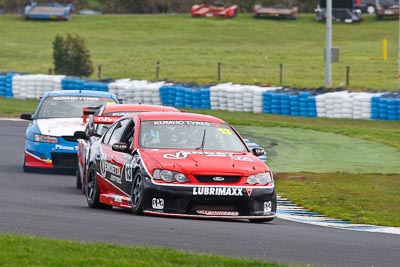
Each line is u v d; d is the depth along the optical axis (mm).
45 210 37000
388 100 97125
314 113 101625
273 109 104562
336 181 54812
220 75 147750
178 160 35156
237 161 35625
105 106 51156
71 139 57906
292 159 67125
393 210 42594
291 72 153125
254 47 191750
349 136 82062
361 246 29250
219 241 28656
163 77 146750
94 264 22891
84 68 144875
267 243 28750
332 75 148250
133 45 195125
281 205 45094
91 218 33688
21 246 25078
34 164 58188
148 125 38125
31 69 160500
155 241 28141
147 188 34594
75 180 55625
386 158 68000
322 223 38031
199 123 38531
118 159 37938
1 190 47625
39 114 60688
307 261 25844
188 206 34469
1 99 118250
